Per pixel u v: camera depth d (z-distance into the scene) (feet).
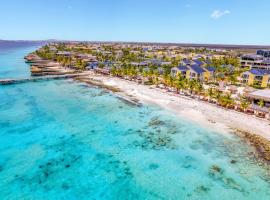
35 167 114.32
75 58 517.14
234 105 204.85
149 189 101.60
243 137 149.89
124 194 98.17
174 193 99.35
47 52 634.84
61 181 104.88
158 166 118.73
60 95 252.42
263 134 152.97
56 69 414.00
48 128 160.45
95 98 242.37
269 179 108.99
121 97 246.47
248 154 130.11
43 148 132.77
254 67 392.47
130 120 179.93
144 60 506.07
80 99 237.45
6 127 159.43
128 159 124.36
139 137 150.51
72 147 135.13
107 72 388.37
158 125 170.60
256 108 187.32
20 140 141.18
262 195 98.48
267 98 181.68
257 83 291.79
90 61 500.74
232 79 306.35
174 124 172.35
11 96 242.37
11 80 304.30
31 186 100.83
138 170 115.03
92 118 182.91
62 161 120.37
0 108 200.03
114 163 120.26
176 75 304.30
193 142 144.36
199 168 117.39
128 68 363.56
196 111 197.88
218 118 182.19
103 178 108.06
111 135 152.56
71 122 173.17
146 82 317.22
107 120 179.11
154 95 252.83
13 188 99.30
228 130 160.56
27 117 180.14
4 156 122.72
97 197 96.12
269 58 459.73
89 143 140.67
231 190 101.50
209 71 330.34
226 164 120.88
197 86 241.55
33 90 273.54
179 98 238.89
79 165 117.39
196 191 100.78
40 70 380.17
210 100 224.53
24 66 465.06
